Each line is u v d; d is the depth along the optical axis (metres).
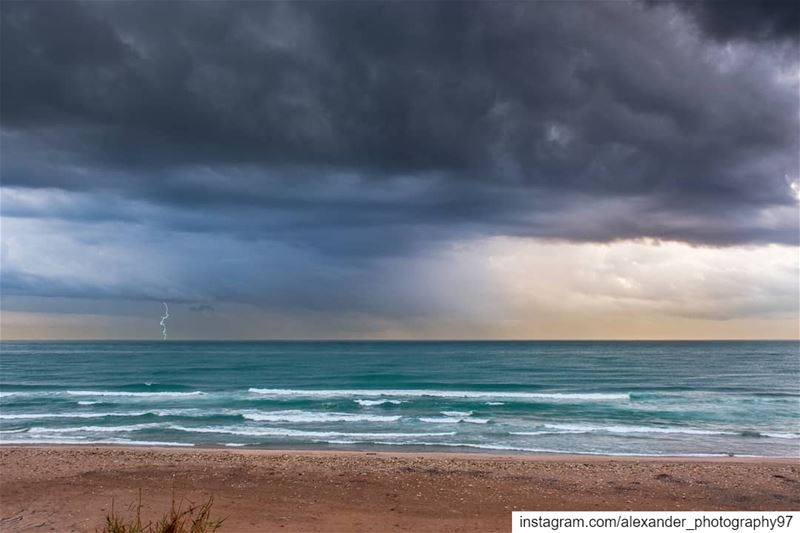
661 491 12.25
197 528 7.55
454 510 10.54
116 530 7.02
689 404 35.53
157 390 46.81
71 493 11.52
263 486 12.35
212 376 62.34
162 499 11.16
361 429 25.72
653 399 38.44
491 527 9.51
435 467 14.80
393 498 11.39
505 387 50.00
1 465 14.79
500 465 15.34
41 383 52.69
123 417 29.36
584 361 95.75
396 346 193.50
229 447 21.27
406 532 9.12
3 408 33.53
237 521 9.67
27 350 145.62
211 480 12.89
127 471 13.87
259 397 39.09
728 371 72.25
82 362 89.75
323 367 78.06
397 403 35.12
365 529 9.27
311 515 10.07
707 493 12.09
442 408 33.25
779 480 13.45
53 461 15.41
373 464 15.17
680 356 114.50
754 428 26.23
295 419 28.48
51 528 9.11
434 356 113.06
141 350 146.12
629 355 118.75
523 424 27.09
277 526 9.38
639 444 22.02
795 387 49.78
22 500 10.91
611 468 15.01
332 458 16.22
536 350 150.00
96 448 18.89
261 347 175.38
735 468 15.09
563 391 46.22
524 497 11.60
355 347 177.75
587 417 29.83
